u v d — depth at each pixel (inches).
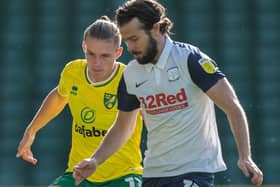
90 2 1881.2
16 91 1766.7
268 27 1870.1
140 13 528.4
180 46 545.6
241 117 527.8
